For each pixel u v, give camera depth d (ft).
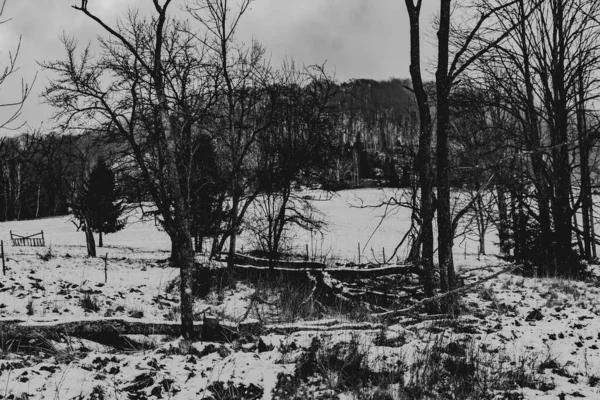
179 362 20.17
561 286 49.90
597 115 61.93
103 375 17.97
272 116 62.95
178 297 50.16
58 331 23.99
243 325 26.25
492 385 18.31
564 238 63.72
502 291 46.85
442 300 32.32
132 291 49.65
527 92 64.54
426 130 34.22
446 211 33.55
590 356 22.85
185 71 64.75
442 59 33.96
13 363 19.34
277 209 66.90
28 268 57.06
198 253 77.46
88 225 90.94
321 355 20.24
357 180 257.75
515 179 63.57
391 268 48.11
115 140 70.85
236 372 18.76
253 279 55.93
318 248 122.01
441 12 34.06
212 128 65.05
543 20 64.28
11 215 207.72
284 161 63.05
